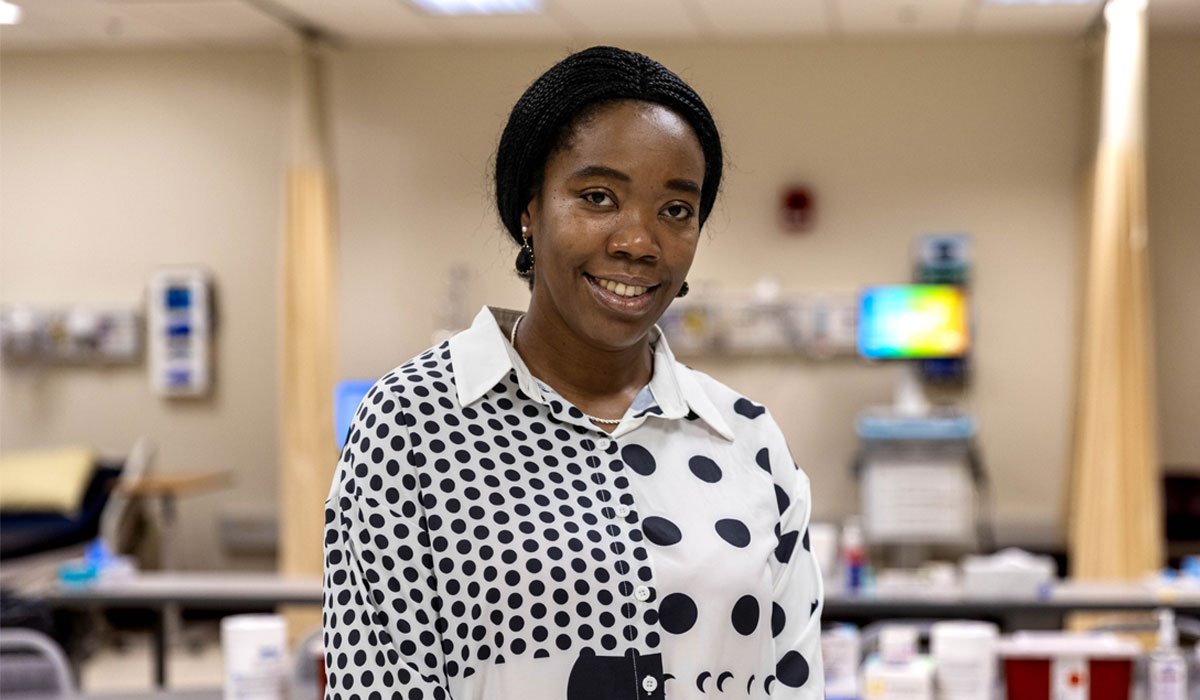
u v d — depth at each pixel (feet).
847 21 22.71
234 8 21.76
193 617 25.05
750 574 4.06
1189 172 23.82
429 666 3.72
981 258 24.20
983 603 14.55
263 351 25.44
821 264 24.57
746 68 24.61
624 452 4.13
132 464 23.26
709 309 24.70
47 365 25.90
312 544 20.80
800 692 4.25
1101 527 18.56
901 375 24.38
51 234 25.81
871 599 14.71
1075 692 8.80
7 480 22.79
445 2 21.53
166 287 25.40
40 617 14.02
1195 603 14.38
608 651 3.79
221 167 25.40
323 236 21.54
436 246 25.22
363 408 4.01
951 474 22.33
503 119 4.73
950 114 24.18
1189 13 21.95
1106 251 18.47
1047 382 24.07
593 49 4.04
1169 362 23.97
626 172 3.90
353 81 25.22
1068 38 23.68
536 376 4.24
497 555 3.79
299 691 9.80
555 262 4.01
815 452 24.71
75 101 25.68
